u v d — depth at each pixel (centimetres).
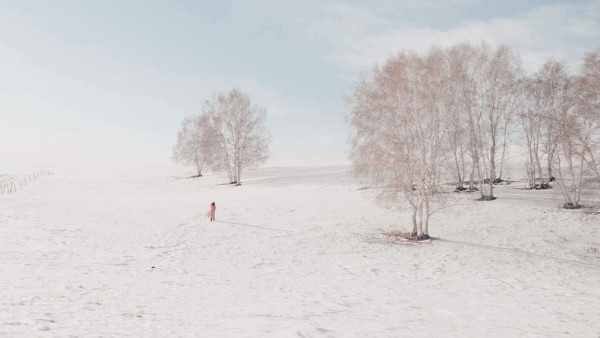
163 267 1864
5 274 1455
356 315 1178
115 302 1171
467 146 3741
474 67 3581
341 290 1570
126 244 2403
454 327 1074
